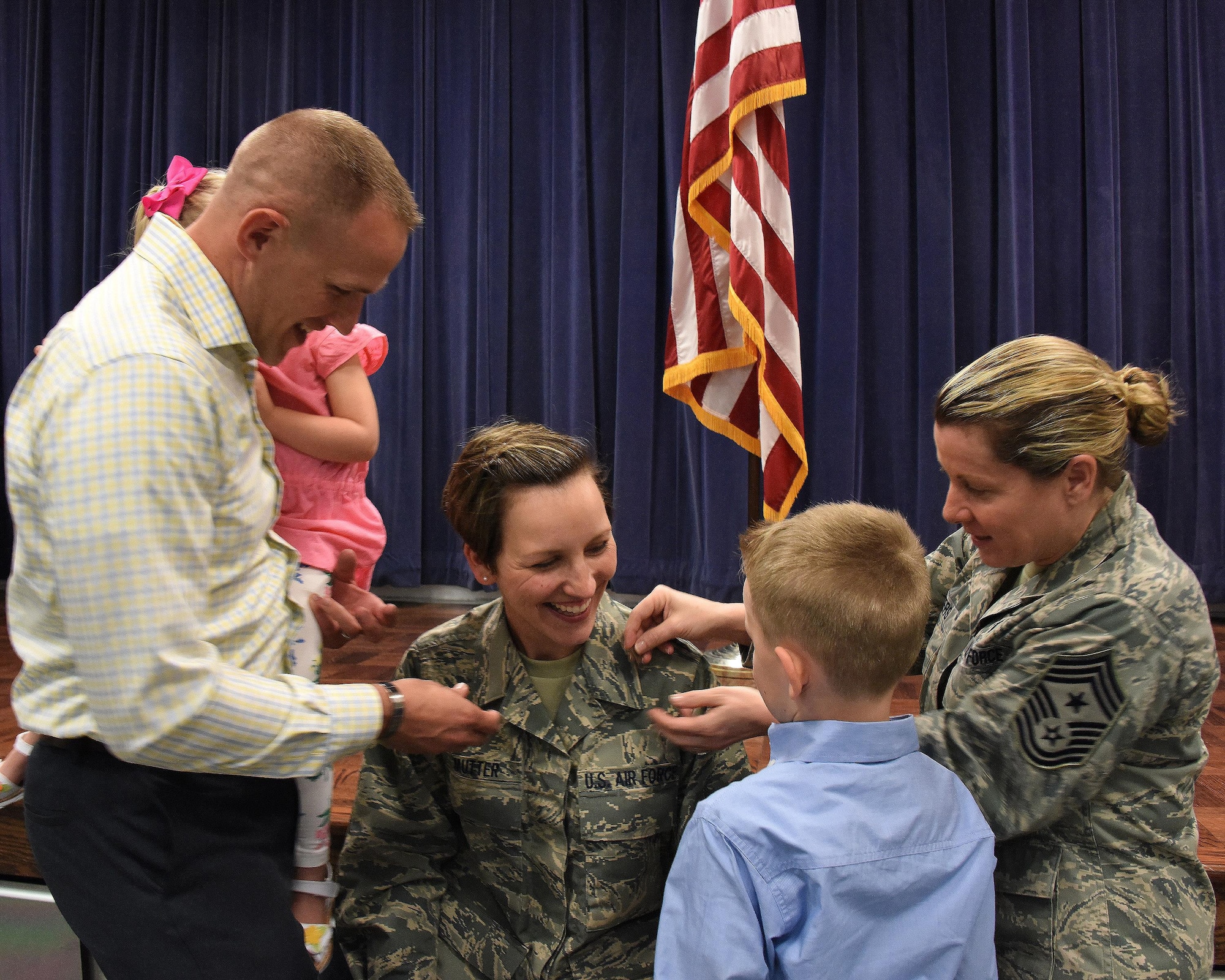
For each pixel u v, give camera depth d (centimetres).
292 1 404
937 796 83
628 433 382
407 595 409
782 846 77
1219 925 135
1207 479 365
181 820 83
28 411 77
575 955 100
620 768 102
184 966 82
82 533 71
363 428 141
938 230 367
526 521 94
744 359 247
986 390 87
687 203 253
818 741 82
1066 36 365
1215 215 363
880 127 370
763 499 259
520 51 386
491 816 102
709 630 104
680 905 79
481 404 393
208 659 76
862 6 368
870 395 377
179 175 118
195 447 75
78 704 80
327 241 81
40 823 84
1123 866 91
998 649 95
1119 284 366
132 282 80
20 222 428
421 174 394
